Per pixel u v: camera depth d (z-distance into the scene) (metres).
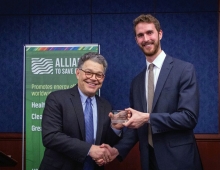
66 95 2.73
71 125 2.66
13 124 4.60
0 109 4.61
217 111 4.41
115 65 4.49
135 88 2.94
